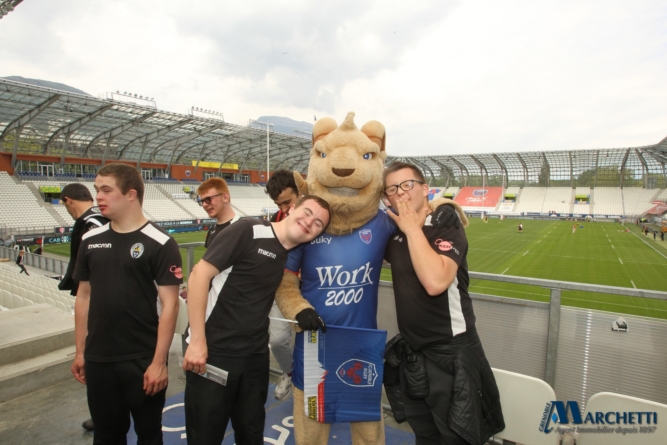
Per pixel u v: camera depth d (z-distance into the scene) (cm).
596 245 2744
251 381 205
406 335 196
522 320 254
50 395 321
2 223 2708
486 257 2205
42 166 3362
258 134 3634
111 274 211
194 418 198
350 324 216
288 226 199
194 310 188
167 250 217
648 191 5734
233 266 198
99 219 275
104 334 212
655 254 2323
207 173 4922
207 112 3466
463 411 175
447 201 205
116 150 3822
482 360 191
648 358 220
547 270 1830
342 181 205
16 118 2584
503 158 5762
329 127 238
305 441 219
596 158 5441
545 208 6056
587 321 235
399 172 190
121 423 225
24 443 258
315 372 205
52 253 2162
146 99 2961
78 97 2316
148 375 213
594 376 233
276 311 299
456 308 190
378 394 205
